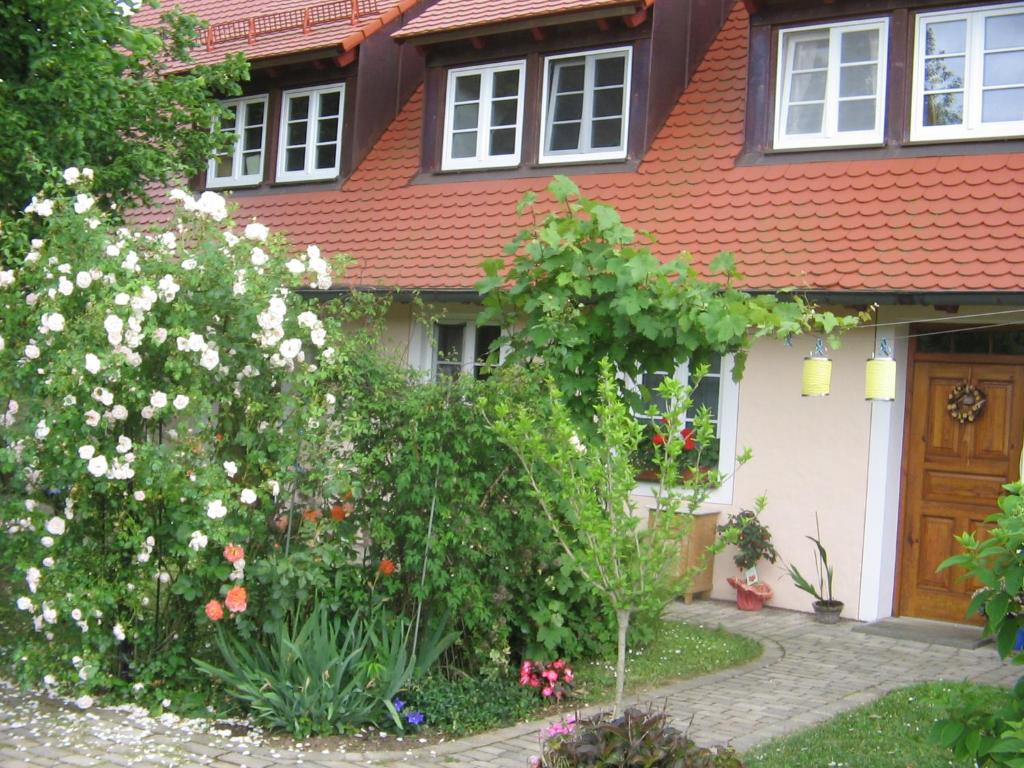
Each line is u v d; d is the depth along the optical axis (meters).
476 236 13.07
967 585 10.55
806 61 11.86
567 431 5.63
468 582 7.13
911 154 11.04
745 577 11.16
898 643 9.77
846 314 10.59
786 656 9.12
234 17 18.03
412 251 13.34
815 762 6.20
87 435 6.88
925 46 11.16
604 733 4.69
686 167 12.30
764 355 11.30
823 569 10.88
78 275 6.91
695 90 13.19
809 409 11.02
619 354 7.94
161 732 6.53
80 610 6.87
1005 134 10.65
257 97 16.17
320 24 15.92
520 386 7.29
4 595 8.84
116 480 6.93
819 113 11.75
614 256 7.82
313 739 6.50
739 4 14.12
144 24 19.48
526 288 8.13
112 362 6.67
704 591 11.54
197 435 7.00
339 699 6.61
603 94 13.16
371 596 7.22
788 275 10.52
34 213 9.10
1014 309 9.98
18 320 7.39
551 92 13.56
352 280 13.23
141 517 7.00
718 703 7.58
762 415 11.28
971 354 10.66
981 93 10.82
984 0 10.81
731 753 4.83
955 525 10.67
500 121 13.96
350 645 7.00
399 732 6.58
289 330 7.29
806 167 11.54
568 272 7.80
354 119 15.11
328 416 7.21
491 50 13.92
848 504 10.77
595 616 8.12
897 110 11.17
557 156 13.45
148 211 15.98
